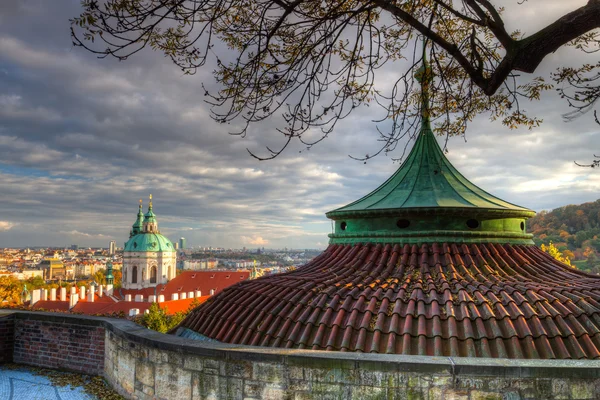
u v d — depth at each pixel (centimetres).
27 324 1361
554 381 674
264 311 1194
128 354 1031
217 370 835
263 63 898
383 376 720
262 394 791
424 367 705
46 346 1324
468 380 690
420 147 1579
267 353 792
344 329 1059
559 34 717
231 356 821
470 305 1057
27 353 1351
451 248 1285
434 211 1322
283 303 1195
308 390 760
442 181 1488
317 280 1255
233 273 14362
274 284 1309
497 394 682
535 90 1047
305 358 764
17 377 1229
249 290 1336
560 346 962
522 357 951
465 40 995
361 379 731
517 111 1070
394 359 726
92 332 1255
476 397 686
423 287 1155
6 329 1366
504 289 1116
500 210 1341
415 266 1244
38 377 1229
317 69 920
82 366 1262
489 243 1318
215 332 1251
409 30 1102
